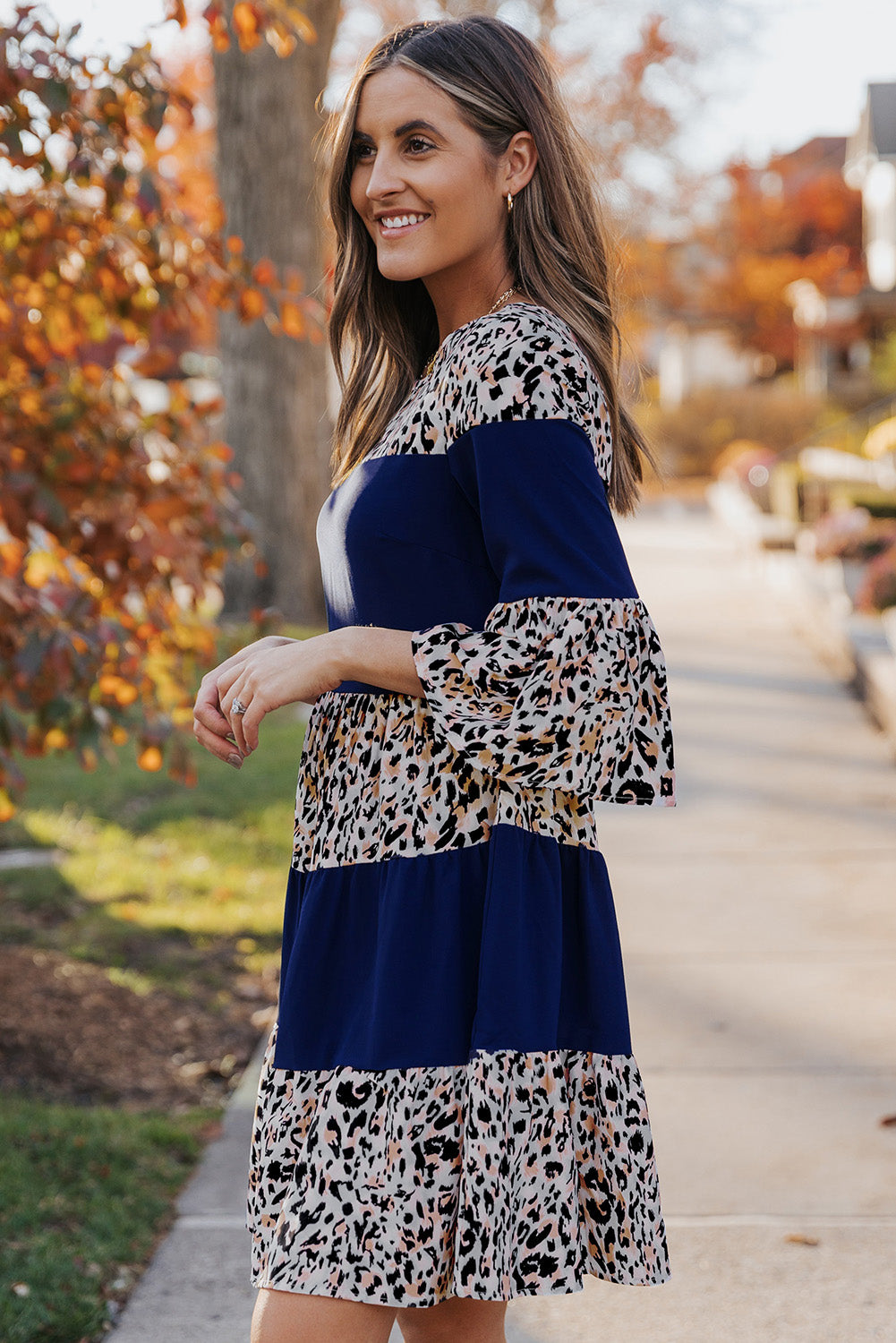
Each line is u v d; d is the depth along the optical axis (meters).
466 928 1.66
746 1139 3.46
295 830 1.81
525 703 1.54
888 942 4.89
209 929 5.19
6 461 3.51
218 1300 2.79
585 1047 1.72
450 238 1.76
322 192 2.01
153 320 3.89
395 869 1.67
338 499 1.76
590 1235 1.71
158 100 3.34
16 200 3.56
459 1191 1.60
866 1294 2.76
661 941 4.97
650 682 1.63
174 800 7.05
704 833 6.37
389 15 24.34
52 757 8.18
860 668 9.12
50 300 3.83
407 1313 1.77
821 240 36.91
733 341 37.53
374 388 2.00
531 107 1.77
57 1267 2.83
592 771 1.58
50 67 3.12
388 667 1.61
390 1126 1.61
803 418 31.88
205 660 4.08
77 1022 4.13
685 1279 2.84
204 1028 4.28
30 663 3.35
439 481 1.67
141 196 3.42
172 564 3.70
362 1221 1.61
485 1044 1.60
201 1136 3.56
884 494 14.17
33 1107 3.56
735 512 18.33
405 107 1.73
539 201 1.79
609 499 1.84
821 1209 3.11
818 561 12.34
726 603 13.34
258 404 11.94
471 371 1.63
